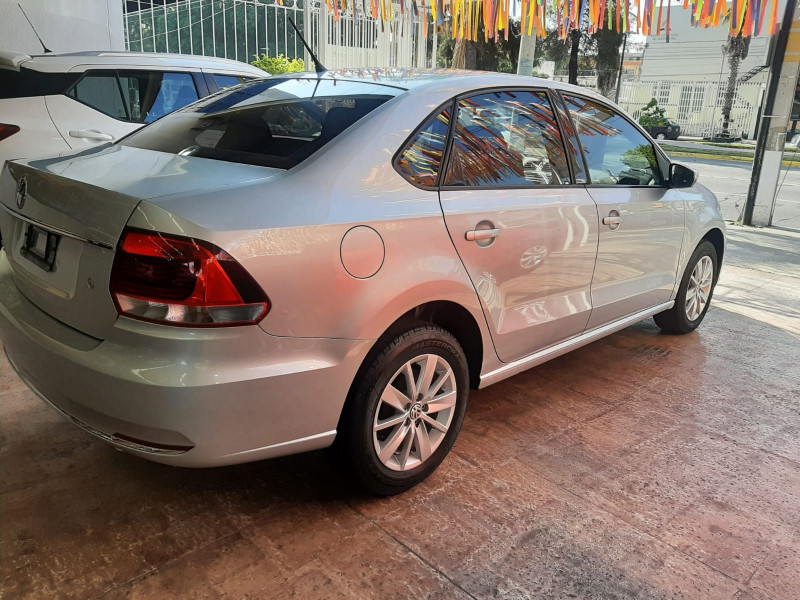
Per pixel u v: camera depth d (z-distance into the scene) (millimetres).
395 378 2309
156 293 1777
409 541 2217
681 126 29047
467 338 2654
